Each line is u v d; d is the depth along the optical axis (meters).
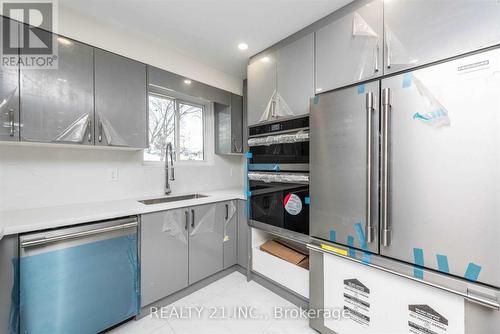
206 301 1.98
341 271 1.46
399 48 1.24
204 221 2.16
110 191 2.10
